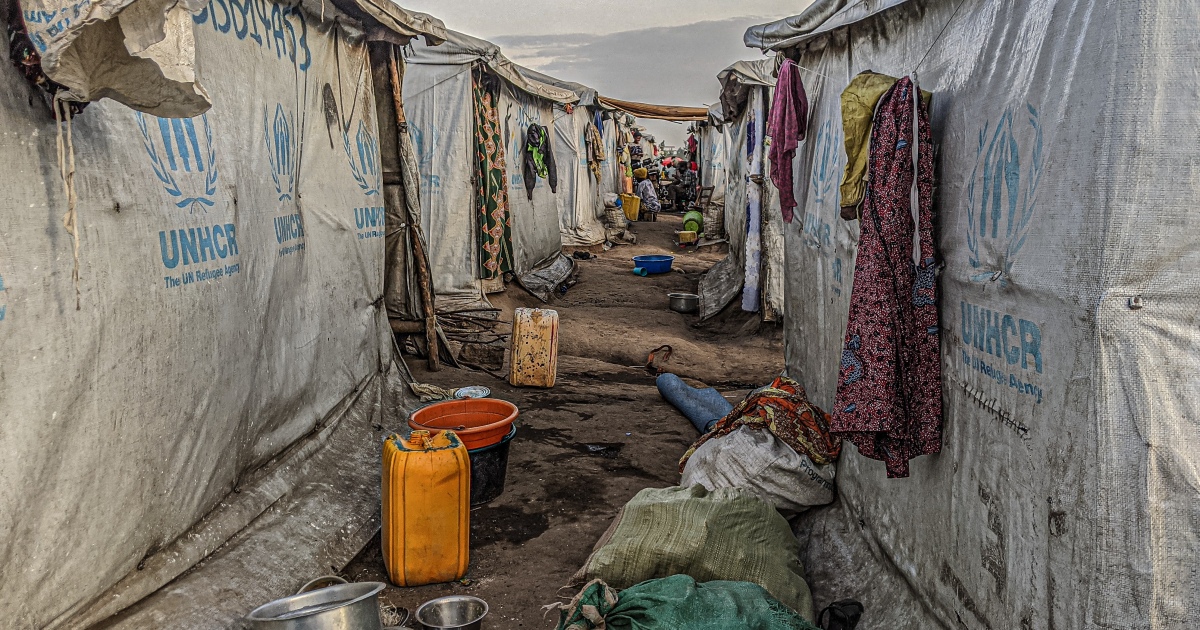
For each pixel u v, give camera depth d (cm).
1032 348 232
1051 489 220
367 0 573
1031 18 238
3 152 230
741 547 365
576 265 1580
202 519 352
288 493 421
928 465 322
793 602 354
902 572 344
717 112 1770
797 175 569
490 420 501
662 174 3341
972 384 278
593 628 295
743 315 1032
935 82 319
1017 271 240
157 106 249
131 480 294
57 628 255
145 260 302
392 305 762
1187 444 194
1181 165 189
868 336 309
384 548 393
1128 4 189
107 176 279
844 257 442
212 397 358
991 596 262
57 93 236
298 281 486
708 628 292
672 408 689
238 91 410
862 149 339
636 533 372
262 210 431
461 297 1015
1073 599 210
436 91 973
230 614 317
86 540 269
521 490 502
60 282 252
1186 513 195
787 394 471
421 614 315
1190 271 191
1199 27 186
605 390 739
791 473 438
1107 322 196
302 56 517
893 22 378
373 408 590
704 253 1850
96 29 219
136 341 295
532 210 1354
